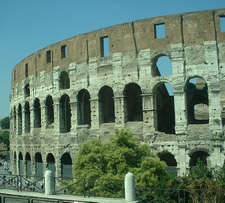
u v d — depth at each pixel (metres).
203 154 71.75
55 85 75.94
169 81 60.00
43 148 79.25
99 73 67.12
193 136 57.94
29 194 36.97
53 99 76.12
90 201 33.34
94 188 45.53
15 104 97.56
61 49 75.50
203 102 72.44
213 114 57.09
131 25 63.91
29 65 86.50
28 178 85.94
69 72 72.31
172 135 59.41
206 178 41.88
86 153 50.78
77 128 69.94
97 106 66.94
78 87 70.25
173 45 60.12
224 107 71.31
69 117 78.25
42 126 80.19
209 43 58.25
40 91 81.12
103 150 49.72
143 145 50.66
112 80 65.12
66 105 77.25
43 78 80.06
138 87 74.56
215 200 38.47
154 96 61.84
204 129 57.47
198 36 59.03
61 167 73.44
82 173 48.66
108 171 47.84
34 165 83.31
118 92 64.12
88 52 69.12
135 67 62.97
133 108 73.56
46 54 79.50
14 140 99.00
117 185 45.38
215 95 57.28
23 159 89.31
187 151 58.12
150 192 41.19
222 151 56.38
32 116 84.88
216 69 57.56
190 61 59.06
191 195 39.81
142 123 62.12
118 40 65.12
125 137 49.97
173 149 59.03
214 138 56.53
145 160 47.47
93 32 68.62
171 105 73.62
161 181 45.88
